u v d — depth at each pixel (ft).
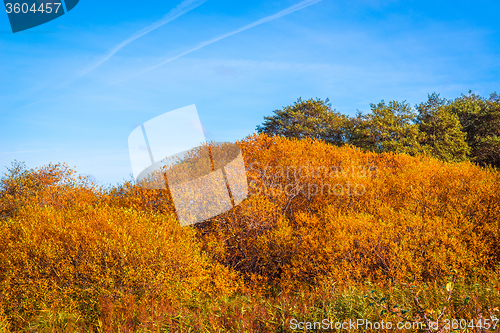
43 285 13.23
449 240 15.24
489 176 20.86
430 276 14.76
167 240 14.74
